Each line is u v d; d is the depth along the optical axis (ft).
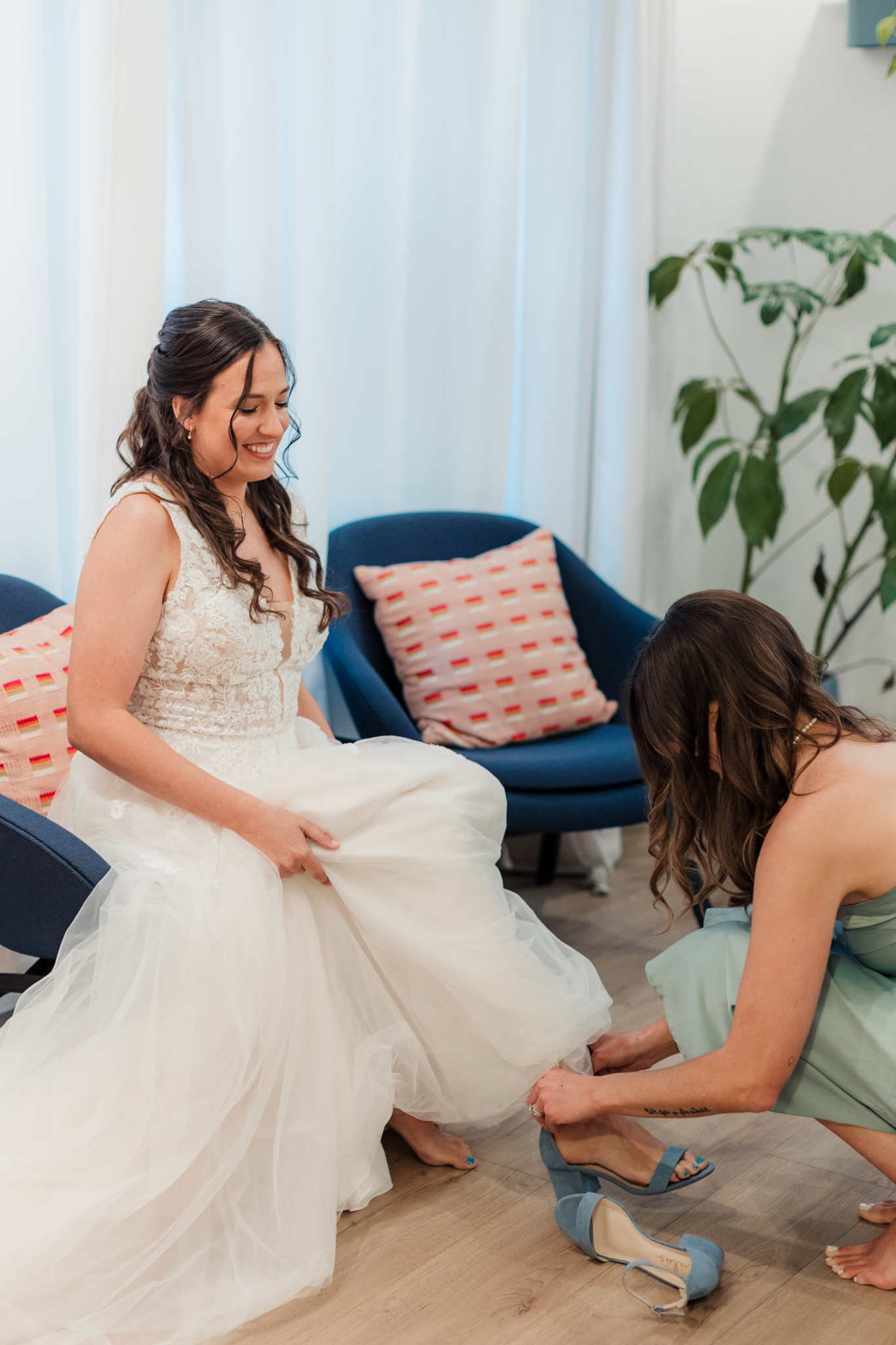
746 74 11.00
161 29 6.68
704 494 10.16
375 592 8.29
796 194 11.14
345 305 8.68
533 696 8.17
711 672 4.40
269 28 7.37
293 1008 4.90
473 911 5.35
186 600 5.23
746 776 4.41
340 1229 5.09
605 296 10.10
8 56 6.44
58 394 7.11
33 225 6.64
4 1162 4.49
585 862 9.36
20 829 4.70
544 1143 5.23
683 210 11.20
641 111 9.70
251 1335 4.40
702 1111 4.63
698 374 11.52
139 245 6.78
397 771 5.50
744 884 4.72
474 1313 4.53
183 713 5.40
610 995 7.33
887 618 11.43
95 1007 4.74
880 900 4.48
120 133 6.63
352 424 8.89
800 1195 5.36
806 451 11.46
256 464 5.51
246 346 5.27
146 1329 4.34
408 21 8.47
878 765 4.41
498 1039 5.19
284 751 5.72
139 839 5.14
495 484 9.59
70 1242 4.37
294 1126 4.87
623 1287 4.68
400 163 8.68
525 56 9.27
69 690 5.06
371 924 5.16
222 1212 4.71
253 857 5.03
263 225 7.57
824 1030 4.63
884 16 10.37
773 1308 4.55
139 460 5.55
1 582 6.55
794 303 10.16
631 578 10.37
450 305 9.18
